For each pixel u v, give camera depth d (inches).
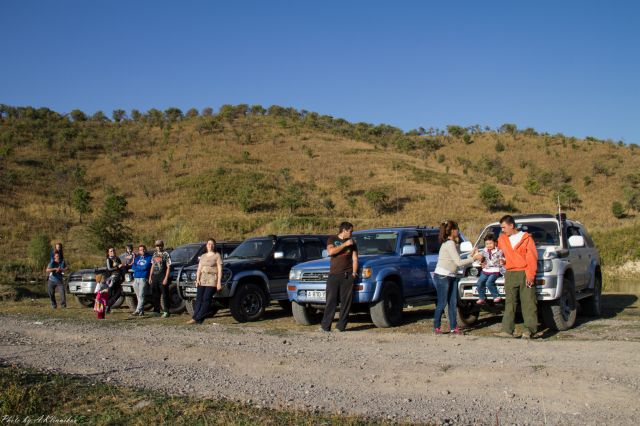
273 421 184.4
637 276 825.5
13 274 955.3
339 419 184.2
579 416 181.3
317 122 4362.7
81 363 285.0
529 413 186.2
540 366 238.7
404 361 262.4
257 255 487.2
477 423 179.8
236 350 301.7
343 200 2156.7
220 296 442.6
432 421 182.1
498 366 242.7
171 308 533.0
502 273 347.9
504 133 4493.1
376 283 377.4
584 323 373.7
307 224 1686.8
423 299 423.8
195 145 3174.2
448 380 227.3
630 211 2065.7
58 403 213.8
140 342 336.8
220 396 218.7
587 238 425.4
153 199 2064.5
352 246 367.6
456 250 338.3
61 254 600.4
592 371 228.2
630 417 178.5
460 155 3949.3
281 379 240.5
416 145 4173.2
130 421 192.2
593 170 3115.2
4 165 2400.3
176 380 245.6
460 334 335.6
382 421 182.2
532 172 3029.0
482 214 1950.1
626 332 327.0
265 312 529.0
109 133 3297.2
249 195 2032.5
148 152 2974.9
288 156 3024.1
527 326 316.5
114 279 563.8
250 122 4099.4
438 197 2222.0
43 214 1726.1
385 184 2423.7
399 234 426.9
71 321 459.2
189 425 185.0
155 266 510.3
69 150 2856.8
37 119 3686.0
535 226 383.9
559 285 335.3
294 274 409.4
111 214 1236.5
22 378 246.4
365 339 329.1
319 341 326.3
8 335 383.6
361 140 3954.2
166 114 4148.6
